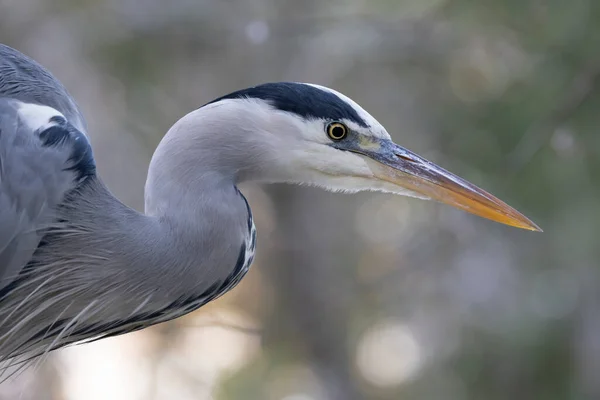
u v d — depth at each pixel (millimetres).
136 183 11500
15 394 11062
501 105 9469
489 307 11430
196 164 4977
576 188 9086
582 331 10492
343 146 5285
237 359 12102
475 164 9414
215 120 5035
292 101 5168
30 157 4691
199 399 11523
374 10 11391
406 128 11461
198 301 4977
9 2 11281
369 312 12820
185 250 4852
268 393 11438
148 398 11602
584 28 8844
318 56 11883
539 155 9062
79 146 4848
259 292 12906
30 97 5059
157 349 11953
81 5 11086
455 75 11055
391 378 12977
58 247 4777
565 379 10430
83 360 12367
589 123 8906
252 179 5227
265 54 11719
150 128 11219
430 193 5402
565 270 10555
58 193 4723
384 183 5355
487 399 10633
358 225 13102
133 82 11023
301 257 12875
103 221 4809
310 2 11664
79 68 11195
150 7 11031
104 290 4809
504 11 9359
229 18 11258
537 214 9211
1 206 4617
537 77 9141
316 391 12461
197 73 11445
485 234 11805
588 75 8867
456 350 11258
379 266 13062
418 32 11133
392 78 11680
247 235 5047
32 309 4820
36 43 11312
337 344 12789
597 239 9219
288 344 12625
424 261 12586
